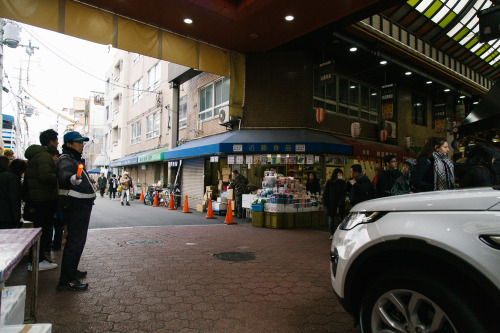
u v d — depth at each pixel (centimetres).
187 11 935
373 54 1240
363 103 1487
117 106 3058
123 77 2691
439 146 394
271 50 1232
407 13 1298
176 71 1623
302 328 301
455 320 175
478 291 179
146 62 2247
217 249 640
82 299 365
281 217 937
